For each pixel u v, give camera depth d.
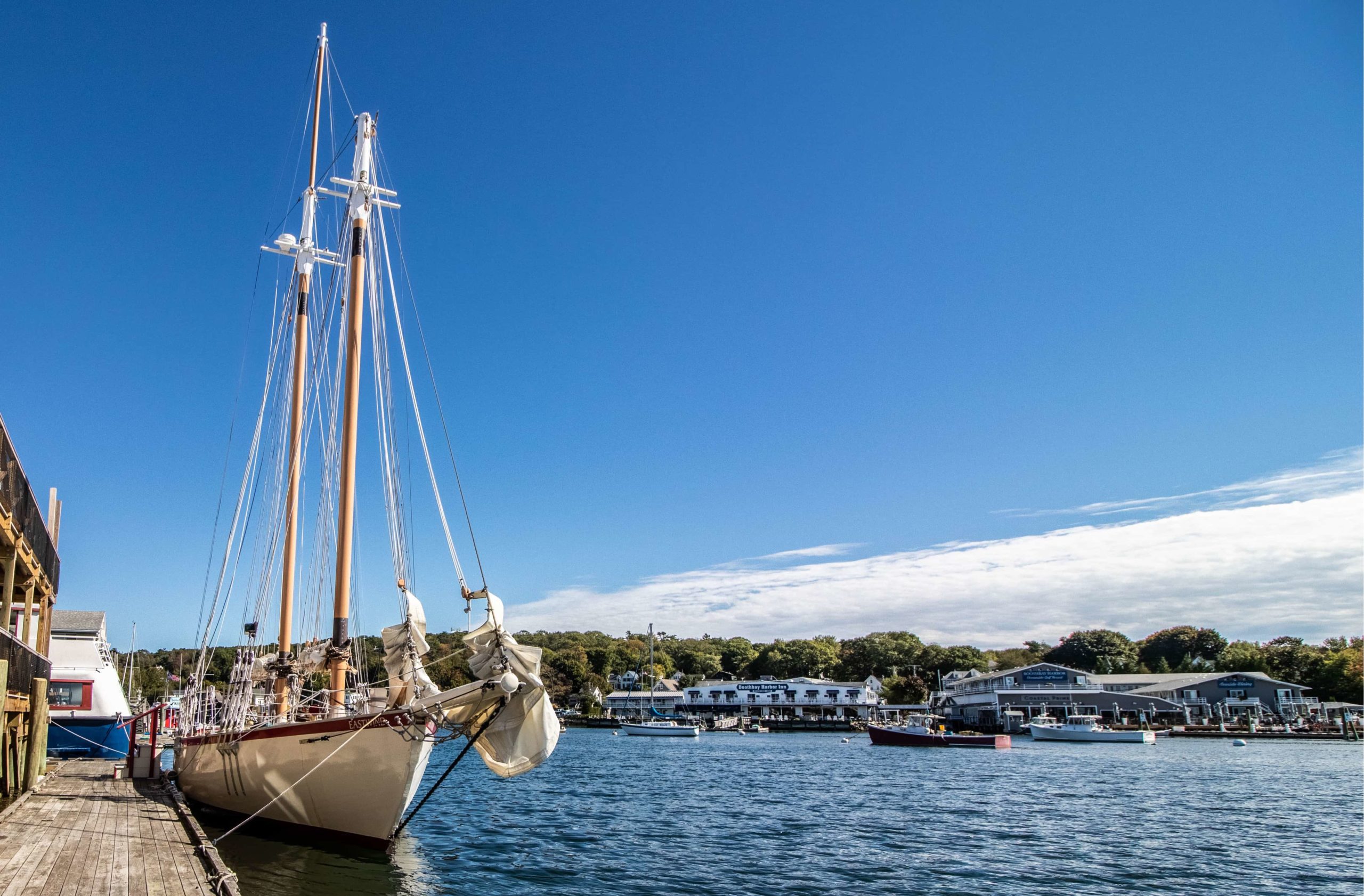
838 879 20.36
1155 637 155.88
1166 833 28.09
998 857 23.53
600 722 128.25
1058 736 91.69
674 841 25.56
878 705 134.12
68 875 12.68
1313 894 19.55
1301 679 125.12
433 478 19.56
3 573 21.48
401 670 17.77
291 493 25.81
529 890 18.19
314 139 29.61
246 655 23.78
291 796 18.27
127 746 35.62
